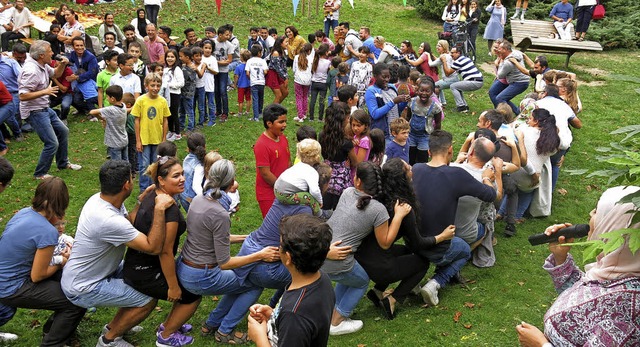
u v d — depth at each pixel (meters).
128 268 4.86
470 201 5.93
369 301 6.14
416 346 5.37
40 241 4.65
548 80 9.60
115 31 14.57
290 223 3.04
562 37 16.16
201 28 18.20
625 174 2.51
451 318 5.80
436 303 6.00
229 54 12.99
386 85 8.65
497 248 7.28
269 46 15.00
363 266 5.35
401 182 5.27
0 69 10.20
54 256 4.98
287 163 6.72
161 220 4.60
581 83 14.52
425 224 5.58
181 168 4.74
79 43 11.66
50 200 4.70
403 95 8.50
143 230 4.78
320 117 12.11
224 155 10.34
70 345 5.27
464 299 6.15
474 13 15.95
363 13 20.83
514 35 16.31
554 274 3.53
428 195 5.59
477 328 5.64
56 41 12.84
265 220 5.30
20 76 8.45
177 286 4.90
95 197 4.75
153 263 4.89
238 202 8.33
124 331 5.11
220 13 19.56
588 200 8.80
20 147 10.45
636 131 2.58
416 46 17.38
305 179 5.20
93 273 4.73
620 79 2.54
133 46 11.34
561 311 2.79
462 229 6.07
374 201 5.15
